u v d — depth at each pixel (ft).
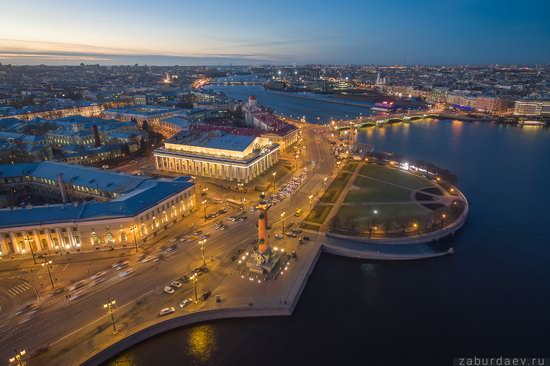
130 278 393.29
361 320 347.36
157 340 319.88
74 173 611.47
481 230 534.37
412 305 370.32
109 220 439.63
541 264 447.83
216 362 298.97
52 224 431.02
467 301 377.91
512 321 349.00
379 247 467.52
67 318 332.80
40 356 289.94
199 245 463.01
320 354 307.78
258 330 333.01
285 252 448.65
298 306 364.58
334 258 454.40
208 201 617.21
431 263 447.01
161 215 500.74
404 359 303.68
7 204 590.14
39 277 397.80
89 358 287.28
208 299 357.20
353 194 646.33
